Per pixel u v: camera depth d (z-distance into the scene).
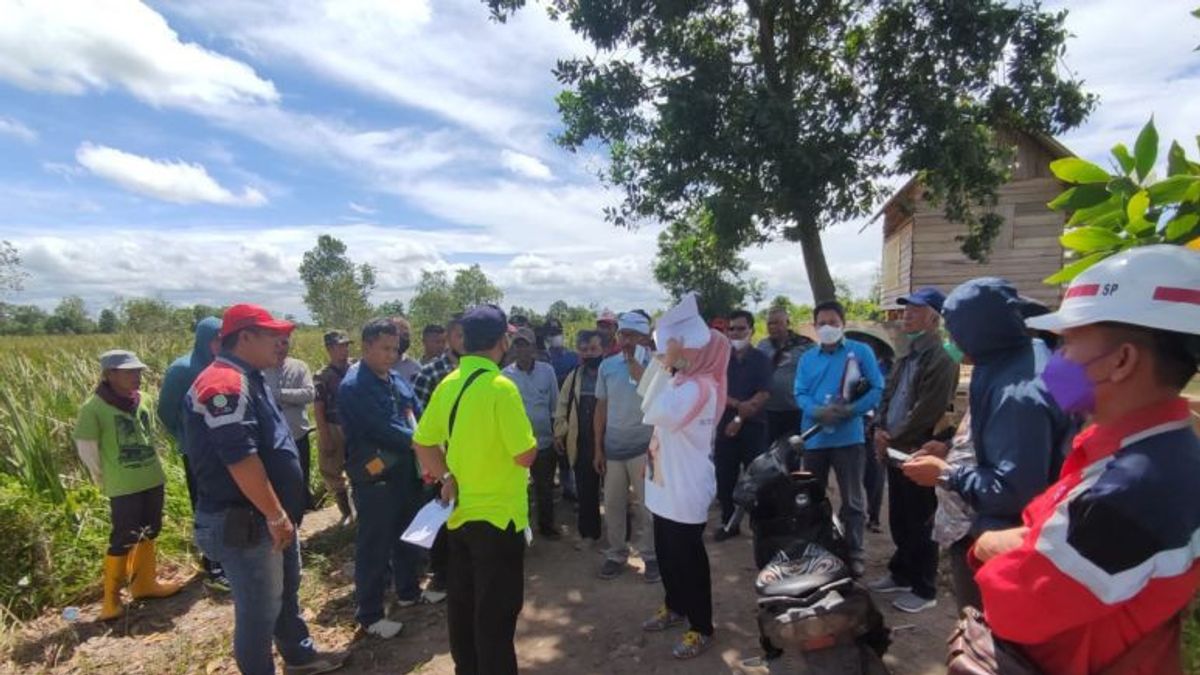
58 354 9.71
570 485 7.29
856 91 9.43
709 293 16.00
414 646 4.15
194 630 4.45
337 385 6.30
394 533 4.36
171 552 5.65
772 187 8.72
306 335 19.80
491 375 3.23
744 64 9.45
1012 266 12.98
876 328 7.12
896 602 4.28
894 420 4.35
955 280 13.41
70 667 4.02
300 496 3.51
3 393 6.46
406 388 4.71
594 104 9.46
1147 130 1.92
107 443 4.69
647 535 5.02
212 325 5.19
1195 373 1.30
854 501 4.85
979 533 2.36
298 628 3.78
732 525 5.74
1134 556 1.23
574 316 27.03
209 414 3.03
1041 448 2.16
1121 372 1.32
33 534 4.97
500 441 3.16
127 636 4.42
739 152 8.27
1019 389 2.24
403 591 4.72
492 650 3.11
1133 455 1.28
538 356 7.60
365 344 4.29
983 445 2.35
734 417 5.76
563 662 3.91
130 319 16.11
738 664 3.76
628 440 5.04
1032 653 1.51
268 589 3.24
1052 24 8.50
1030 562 1.36
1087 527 1.26
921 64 8.84
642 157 9.96
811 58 10.02
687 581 3.83
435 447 3.38
